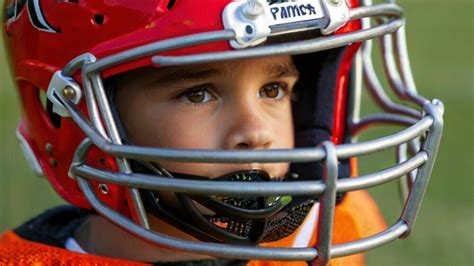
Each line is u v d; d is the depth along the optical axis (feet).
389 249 10.23
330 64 5.60
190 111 4.91
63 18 4.84
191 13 4.50
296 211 5.23
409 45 22.22
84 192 4.82
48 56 4.98
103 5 4.67
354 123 6.18
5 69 14.99
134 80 4.91
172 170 4.91
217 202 4.78
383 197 11.34
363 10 4.78
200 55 4.34
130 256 5.34
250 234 4.96
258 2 4.45
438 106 4.91
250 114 4.95
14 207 10.25
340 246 4.51
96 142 4.61
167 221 4.92
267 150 4.25
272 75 5.06
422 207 11.54
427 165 4.87
